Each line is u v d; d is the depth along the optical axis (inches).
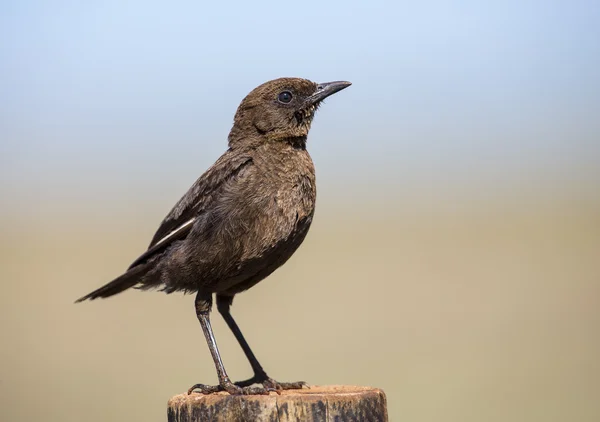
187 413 373.1
